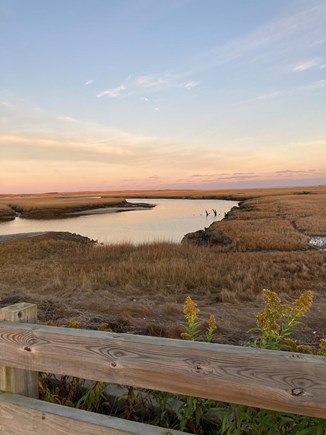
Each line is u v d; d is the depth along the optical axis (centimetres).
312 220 3497
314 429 141
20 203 9869
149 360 148
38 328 172
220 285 952
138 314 648
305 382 125
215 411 190
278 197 9300
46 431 164
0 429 175
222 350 137
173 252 1653
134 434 147
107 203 10606
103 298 773
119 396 233
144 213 7262
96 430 154
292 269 1145
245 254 1591
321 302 741
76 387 254
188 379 142
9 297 762
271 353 131
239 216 4475
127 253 1700
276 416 161
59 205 9112
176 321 603
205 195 18262
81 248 2045
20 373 177
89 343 159
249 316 634
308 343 493
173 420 218
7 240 2686
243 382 133
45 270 1238
